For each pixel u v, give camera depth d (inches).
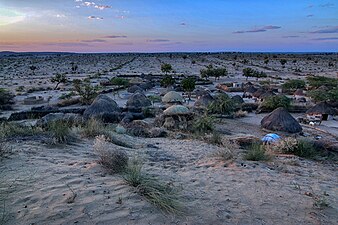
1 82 2481.5
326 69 4106.8
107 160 231.3
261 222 163.9
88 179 197.2
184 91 1859.0
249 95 1690.5
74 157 258.8
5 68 4200.3
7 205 149.9
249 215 170.9
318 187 248.8
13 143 285.7
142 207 161.9
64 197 164.1
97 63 5521.7
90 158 259.9
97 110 962.1
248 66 4638.3
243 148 485.4
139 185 187.8
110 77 2920.8
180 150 402.3
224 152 348.2
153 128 642.8
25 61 5940.0
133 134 596.1
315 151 498.6
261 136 764.6
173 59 6845.5
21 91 1884.8
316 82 1936.5
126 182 194.9
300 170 327.9
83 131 398.3
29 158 235.6
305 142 491.5
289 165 351.9
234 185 227.0
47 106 1229.1
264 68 4222.4
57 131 329.4
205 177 246.2
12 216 140.3
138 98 1256.8
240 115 1102.4
